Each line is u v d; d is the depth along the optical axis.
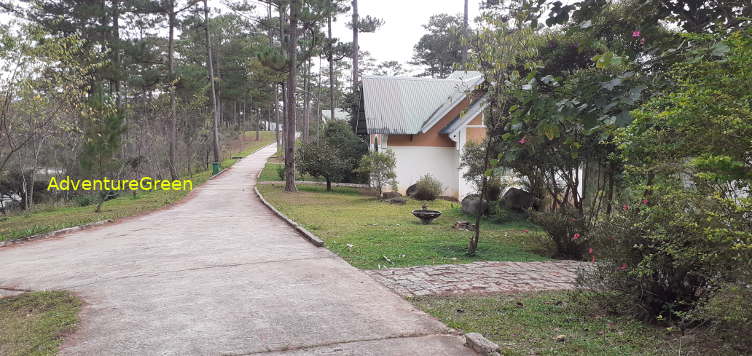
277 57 24.45
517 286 6.18
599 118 4.01
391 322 4.77
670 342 4.01
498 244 9.63
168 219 15.02
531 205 12.91
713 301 3.49
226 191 25.78
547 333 4.37
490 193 15.19
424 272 7.02
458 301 5.49
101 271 7.68
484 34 8.40
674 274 4.35
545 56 11.55
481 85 9.06
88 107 16.44
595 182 10.51
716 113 2.76
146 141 30.94
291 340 4.33
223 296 5.89
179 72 35.53
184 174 39.62
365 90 24.14
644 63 4.19
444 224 12.73
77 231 13.14
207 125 45.41
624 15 4.79
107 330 4.75
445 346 4.11
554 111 4.24
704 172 2.98
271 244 9.67
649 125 3.47
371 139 25.70
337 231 11.08
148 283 6.71
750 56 2.66
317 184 30.03
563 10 4.77
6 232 12.73
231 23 52.53
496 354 3.80
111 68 30.25
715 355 3.55
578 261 8.04
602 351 3.88
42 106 14.84
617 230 4.77
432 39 50.81
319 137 33.31
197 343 4.32
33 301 5.96
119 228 13.35
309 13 23.61
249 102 74.81
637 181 4.76
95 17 31.73
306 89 53.97
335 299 5.64
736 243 2.91
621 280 4.75
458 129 21.55
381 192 22.11
